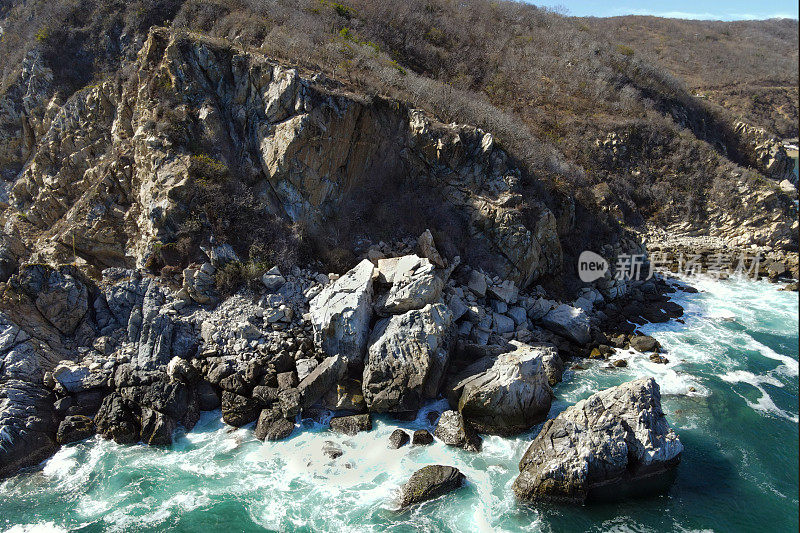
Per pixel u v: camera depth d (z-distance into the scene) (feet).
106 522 57.88
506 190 109.40
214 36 115.34
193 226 87.92
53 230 101.91
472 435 70.59
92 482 63.16
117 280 84.89
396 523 58.34
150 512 59.21
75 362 74.79
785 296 120.67
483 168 110.22
